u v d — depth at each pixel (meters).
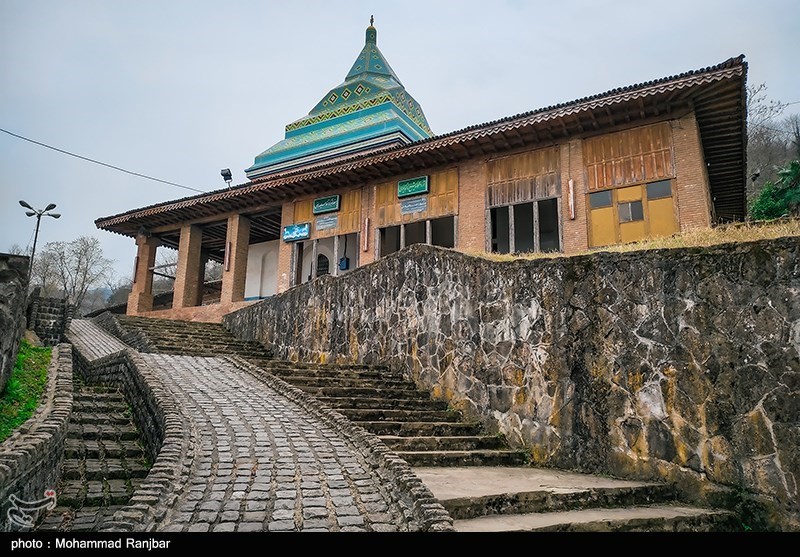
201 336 15.02
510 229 16.25
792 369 5.33
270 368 9.95
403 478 4.81
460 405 8.48
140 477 6.31
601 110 14.27
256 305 15.54
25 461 4.28
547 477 6.13
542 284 7.61
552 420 7.04
